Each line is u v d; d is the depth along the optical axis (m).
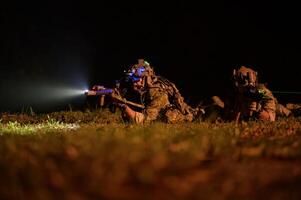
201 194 5.49
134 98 15.45
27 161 6.85
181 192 5.57
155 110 15.15
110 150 7.17
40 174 6.10
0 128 14.05
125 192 5.64
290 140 9.12
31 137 9.80
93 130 11.01
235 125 12.51
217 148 7.89
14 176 6.03
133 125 12.70
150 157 6.87
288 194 5.70
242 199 5.48
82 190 5.61
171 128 11.65
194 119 16.31
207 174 6.42
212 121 15.95
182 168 6.72
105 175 5.96
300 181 6.21
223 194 5.54
